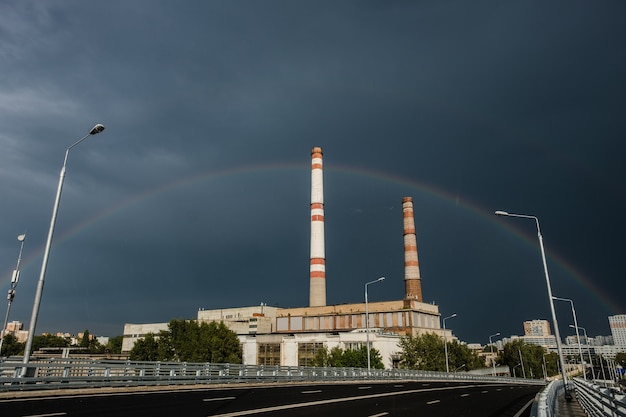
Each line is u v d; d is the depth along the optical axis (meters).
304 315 140.25
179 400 22.83
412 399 29.06
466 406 25.95
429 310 134.38
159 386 30.55
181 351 104.06
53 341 173.25
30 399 21.12
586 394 22.69
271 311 168.62
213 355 101.38
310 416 18.56
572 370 192.00
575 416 22.66
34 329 25.03
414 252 139.12
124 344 166.25
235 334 109.75
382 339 101.69
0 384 21.92
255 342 114.31
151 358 106.31
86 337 180.12
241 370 39.56
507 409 25.08
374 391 34.91
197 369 35.03
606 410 15.91
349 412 20.44
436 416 20.44
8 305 29.80
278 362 110.25
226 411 18.81
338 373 51.88
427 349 100.12
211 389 31.39
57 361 30.41
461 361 112.06
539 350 161.50
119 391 26.91
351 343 103.31
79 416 16.09
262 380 40.69
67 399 21.52
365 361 90.00
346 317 133.50
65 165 28.81
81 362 28.88
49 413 16.64
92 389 26.00
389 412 21.22
